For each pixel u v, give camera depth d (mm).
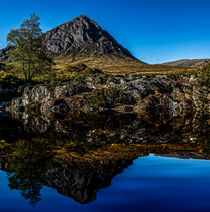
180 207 1828
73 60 158375
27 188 2277
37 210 1776
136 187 2324
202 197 2035
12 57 22094
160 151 4414
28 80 22906
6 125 8406
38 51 23016
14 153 4137
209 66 14406
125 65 132000
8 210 1774
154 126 7875
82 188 2305
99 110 11742
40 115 11633
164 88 13625
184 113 10211
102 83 15406
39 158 3768
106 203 1918
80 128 7668
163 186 2344
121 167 3178
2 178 2594
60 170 3006
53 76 25031
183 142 5383
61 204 1883
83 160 3658
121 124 8336
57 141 5555
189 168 3074
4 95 18875
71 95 13984
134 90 13109
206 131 6820
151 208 1816
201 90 12836
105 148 4781
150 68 115500
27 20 21375
